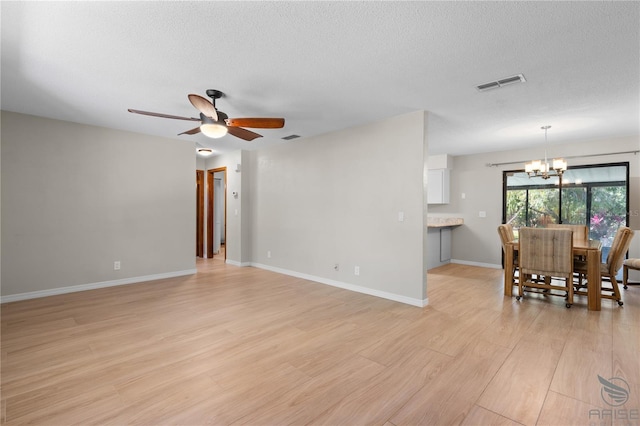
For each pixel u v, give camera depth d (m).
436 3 1.74
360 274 4.20
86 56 2.37
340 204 4.46
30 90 3.04
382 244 3.96
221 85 2.90
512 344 2.58
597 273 3.43
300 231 5.08
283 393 1.90
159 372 2.14
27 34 2.06
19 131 3.76
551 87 2.88
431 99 3.22
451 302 3.76
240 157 6.03
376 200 4.02
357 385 1.99
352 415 1.70
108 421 1.64
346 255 4.38
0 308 3.47
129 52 2.31
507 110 3.53
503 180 6.00
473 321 3.11
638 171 4.63
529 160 5.65
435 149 5.88
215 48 2.25
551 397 1.85
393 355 2.39
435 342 2.62
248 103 3.37
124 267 4.59
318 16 1.87
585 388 1.94
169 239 5.06
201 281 4.80
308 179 4.94
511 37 2.08
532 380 2.04
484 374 2.11
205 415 1.69
